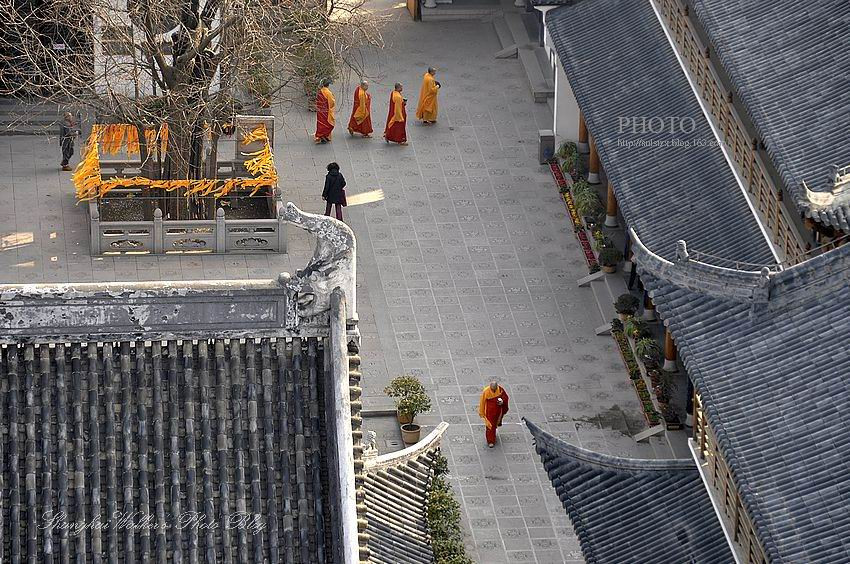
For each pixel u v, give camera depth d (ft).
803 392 332.60
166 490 240.73
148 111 496.23
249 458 243.40
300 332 248.73
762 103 410.31
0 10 516.32
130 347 246.47
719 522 346.54
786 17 433.48
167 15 490.49
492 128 596.29
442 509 341.21
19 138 562.25
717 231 432.25
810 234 390.63
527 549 406.21
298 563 237.86
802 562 298.76
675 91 490.49
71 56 547.90
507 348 479.82
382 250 522.47
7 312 241.76
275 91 529.04
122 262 501.97
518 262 518.78
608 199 523.70
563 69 532.73
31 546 234.99
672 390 451.53
